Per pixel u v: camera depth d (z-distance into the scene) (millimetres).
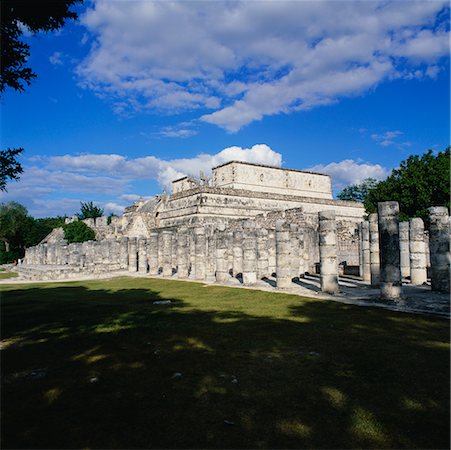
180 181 67188
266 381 7281
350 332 10711
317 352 8945
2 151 10344
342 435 5348
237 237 30438
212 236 32844
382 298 15461
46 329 12109
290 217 41875
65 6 10539
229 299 17797
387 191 45844
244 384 7156
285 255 20469
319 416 5895
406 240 25516
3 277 39531
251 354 8922
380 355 8586
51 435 5434
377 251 20422
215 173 62250
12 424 5777
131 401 6512
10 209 75250
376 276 20312
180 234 30859
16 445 5180
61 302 18125
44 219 92688
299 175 63500
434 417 5781
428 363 8023
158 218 54531
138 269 40875
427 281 22828
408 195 42781
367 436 5305
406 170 44625
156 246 34375
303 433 5410
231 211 47812
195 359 8633
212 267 32625
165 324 12352
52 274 35562
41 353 9383
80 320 13453
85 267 41500
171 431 5504
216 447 5086
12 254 73750
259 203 50125
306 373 7645
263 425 5648
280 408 6172
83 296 20484
